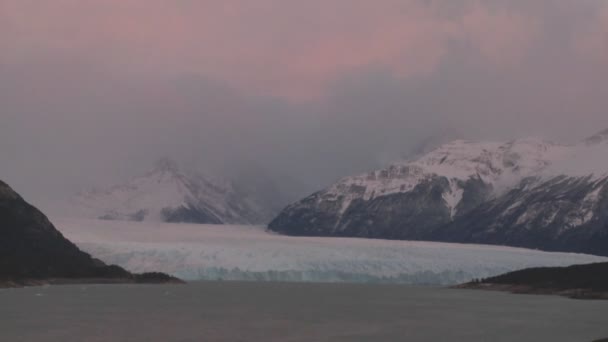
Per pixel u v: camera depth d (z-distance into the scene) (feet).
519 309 541.34
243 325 418.10
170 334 373.40
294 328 409.28
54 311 468.75
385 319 463.83
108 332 376.48
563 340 368.89
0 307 489.26
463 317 479.00
